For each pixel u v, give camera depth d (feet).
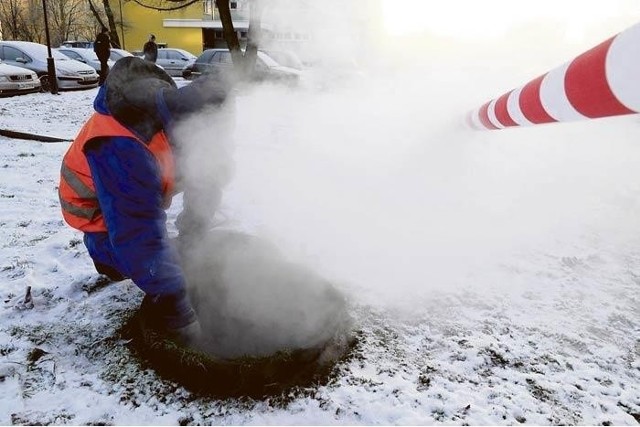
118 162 5.51
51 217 12.53
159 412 6.09
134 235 5.76
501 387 6.86
